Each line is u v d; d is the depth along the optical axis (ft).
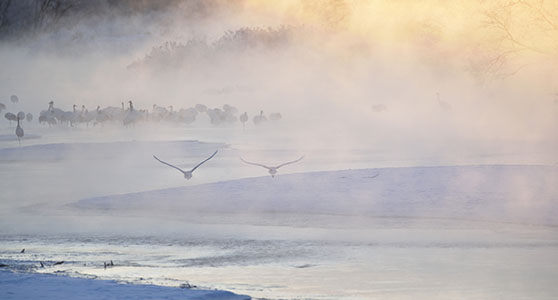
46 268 94.17
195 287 82.48
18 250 106.83
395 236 109.50
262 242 107.96
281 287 83.97
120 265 96.53
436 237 108.17
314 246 104.99
